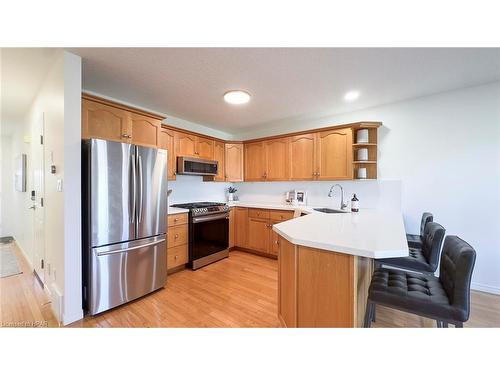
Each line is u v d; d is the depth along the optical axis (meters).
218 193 4.39
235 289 2.47
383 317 1.96
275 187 4.14
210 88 2.47
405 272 1.49
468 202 2.52
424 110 2.74
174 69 2.06
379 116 3.04
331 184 3.50
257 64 1.98
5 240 4.46
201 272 2.96
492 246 2.40
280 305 1.75
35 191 2.74
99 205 1.96
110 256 2.02
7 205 4.73
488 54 1.83
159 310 2.05
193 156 3.53
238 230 3.95
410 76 2.22
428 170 2.73
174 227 2.88
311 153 3.41
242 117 3.54
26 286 2.47
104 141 1.99
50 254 2.14
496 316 1.94
